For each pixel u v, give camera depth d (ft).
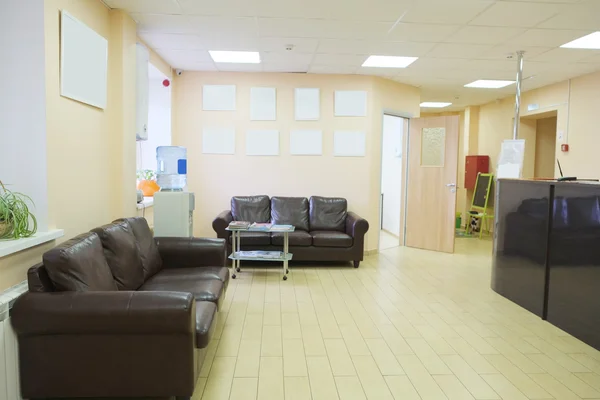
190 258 11.93
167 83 18.56
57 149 9.21
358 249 17.44
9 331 6.81
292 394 7.88
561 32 13.64
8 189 8.75
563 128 20.62
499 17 12.37
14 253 7.68
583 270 10.50
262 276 16.16
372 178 20.21
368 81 19.84
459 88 22.95
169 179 16.80
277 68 18.79
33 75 8.60
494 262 14.69
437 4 11.49
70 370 7.01
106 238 9.18
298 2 11.48
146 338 7.00
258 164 19.83
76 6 10.04
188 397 7.15
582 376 8.77
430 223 21.85
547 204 11.84
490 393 8.05
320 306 12.80
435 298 13.79
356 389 8.10
